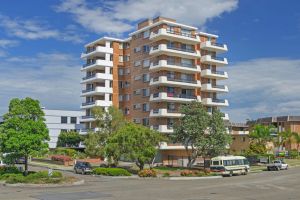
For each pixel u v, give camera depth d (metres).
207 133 61.09
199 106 62.81
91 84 87.50
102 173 51.94
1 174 43.31
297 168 72.31
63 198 27.78
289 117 129.25
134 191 32.53
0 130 42.03
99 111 63.22
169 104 74.81
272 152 104.38
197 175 51.38
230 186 37.22
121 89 84.62
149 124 76.25
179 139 62.06
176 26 75.75
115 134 57.44
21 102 43.06
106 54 83.75
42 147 42.69
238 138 97.50
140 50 79.81
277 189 34.84
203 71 79.88
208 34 83.38
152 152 54.44
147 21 80.62
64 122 107.69
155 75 75.88
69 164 70.12
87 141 61.91
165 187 36.00
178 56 76.06
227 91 82.50
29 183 37.44
